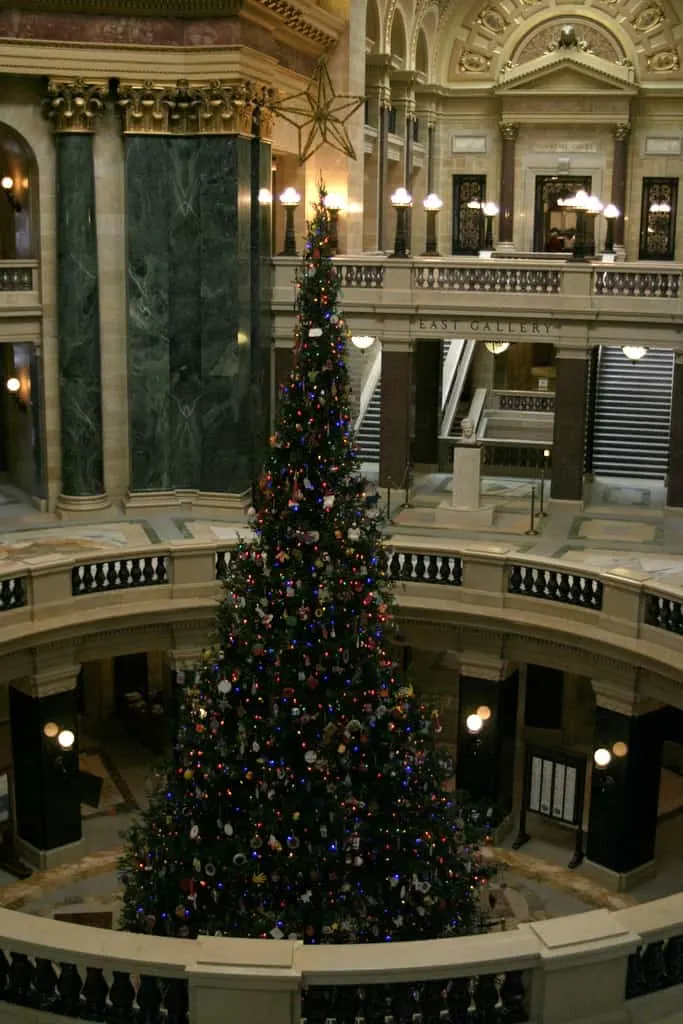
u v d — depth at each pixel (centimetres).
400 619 1709
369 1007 719
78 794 1628
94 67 2016
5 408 2302
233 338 2127
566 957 701
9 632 1534
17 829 1644
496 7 3538
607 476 2498
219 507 2167
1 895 1529
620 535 2028
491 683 1684
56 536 2006
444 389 2752
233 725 1063
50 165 2062
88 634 1620
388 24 3055
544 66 3447
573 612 1602
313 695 1039
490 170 3634
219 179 2089
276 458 1069
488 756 1686
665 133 3506
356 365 2666
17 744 1619
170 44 2041
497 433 2753
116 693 2014
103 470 2155
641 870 1588
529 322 2142
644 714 1558
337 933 1013
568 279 2116
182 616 1681
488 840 1216
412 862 1038
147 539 1992
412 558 1716
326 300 1070
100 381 2125
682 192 3528
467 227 3678
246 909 1037
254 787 1052
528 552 1928
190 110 2073
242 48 2034
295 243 2428
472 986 730
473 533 2034
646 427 2598
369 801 1048
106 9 1997
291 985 684
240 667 1059
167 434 2167
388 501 2056
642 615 1537
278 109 2170
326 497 1041
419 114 3528
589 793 1791
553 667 1648
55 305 2108
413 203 3569
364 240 3119
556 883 1577
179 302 2134
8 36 1969
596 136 3519
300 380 1064
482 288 2161
